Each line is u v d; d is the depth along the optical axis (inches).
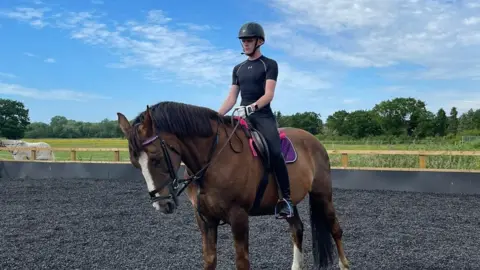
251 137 129.8
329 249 158.9
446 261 176.6
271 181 133.6
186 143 119.6
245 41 139.9
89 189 418.0
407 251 192.5
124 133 116.0
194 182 123.8
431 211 294.0
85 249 200.4
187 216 283.0
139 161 111.8
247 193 123.9
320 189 156.9
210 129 122.5
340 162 502.3
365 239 215.9
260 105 131.8
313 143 160.2
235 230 121.9
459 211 293.7
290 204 132.6
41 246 205.5
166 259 183.3
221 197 120.9
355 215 280.4
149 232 236.4
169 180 113.5
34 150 599.2
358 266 170.9
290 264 175.8
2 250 197.5
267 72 138.3
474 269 166.4
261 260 181.0
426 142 630.5
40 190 413.1
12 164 563.2
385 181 415.2
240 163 123.3
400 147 606.9
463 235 224.1
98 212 296.7
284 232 232.8
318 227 159.9
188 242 213.9
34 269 169.9
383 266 170.2
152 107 120.6
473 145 550.3
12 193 393.7
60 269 169.9
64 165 542.3
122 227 249.6
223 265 176.7
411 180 404.8
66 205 326.6
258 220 264.7
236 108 133.6
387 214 283.4
